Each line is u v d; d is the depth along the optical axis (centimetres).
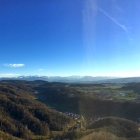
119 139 8969
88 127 12256
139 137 9456
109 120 11550
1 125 13338
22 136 12769
